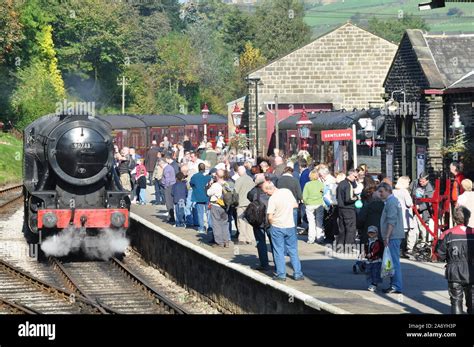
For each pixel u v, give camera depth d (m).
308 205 22.08
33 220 23.39
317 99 51.41
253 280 15.01
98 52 87.50
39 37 78.19
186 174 26.42
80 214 22.91
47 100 72.44
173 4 124.31
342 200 19.86
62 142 23.27
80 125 23.42
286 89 51.28
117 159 32.28
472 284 12.20
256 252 20.41
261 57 107.38
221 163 24.42
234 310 16.09
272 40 112.25
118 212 23.09
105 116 51.56
